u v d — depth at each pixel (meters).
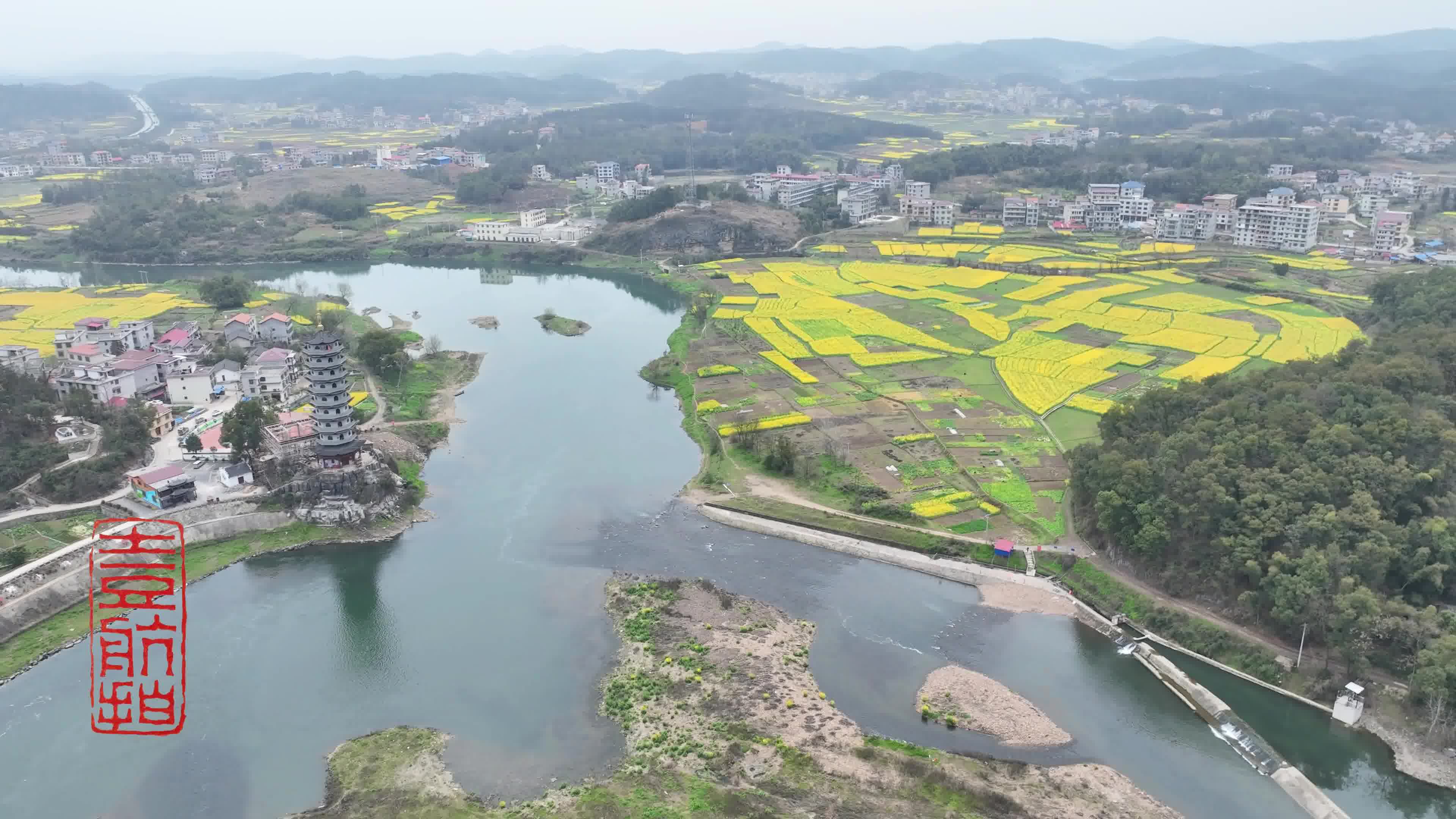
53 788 83.44
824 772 83.75
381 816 79.06
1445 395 132.12
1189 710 95.50
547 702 95.38
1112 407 141.38
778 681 97.88
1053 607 114.19
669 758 86.00
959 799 80.44
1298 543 103.50
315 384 134.75
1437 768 84.88
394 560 126.38
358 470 138.62
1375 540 100.44
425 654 103.94
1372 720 91.00
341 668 101.50
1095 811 79.94
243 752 88.44
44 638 107.19
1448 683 86.00
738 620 110.06
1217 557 109.12
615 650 104.31
